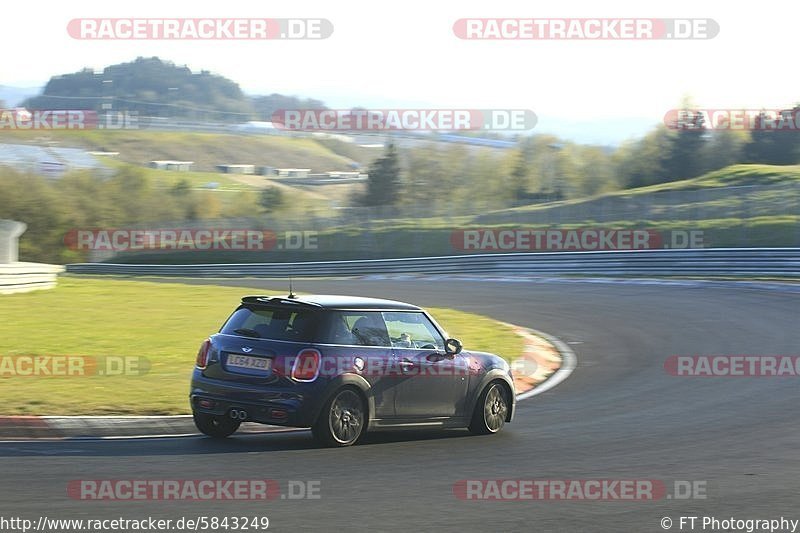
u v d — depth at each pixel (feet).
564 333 234.99
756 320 247.70
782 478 92.07
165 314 238.89
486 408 115.34
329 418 101.65
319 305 103.86
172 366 156.04
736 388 157.07
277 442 106.32
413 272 513.04
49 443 101.76
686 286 352.90
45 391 127.65
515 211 626.23
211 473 87.30
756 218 473.67
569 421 126.62
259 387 101.76
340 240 647.97
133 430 111.96
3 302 256.11
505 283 407.64
